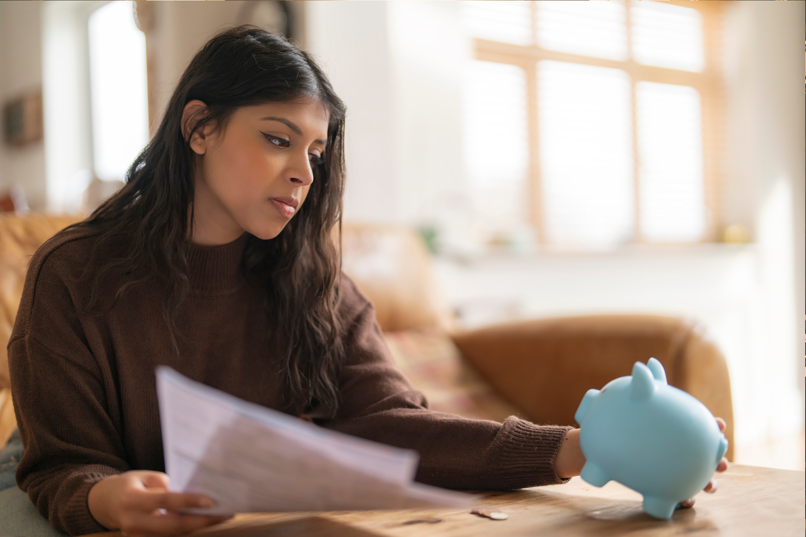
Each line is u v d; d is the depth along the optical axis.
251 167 0.76
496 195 3.17
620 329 1.43
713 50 3.83
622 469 0.57
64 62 3.98
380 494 0.45
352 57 2.62
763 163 3.74
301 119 0.76
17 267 1.27
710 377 1.32
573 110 3.37
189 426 0.47
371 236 1.86
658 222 3.63
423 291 1.90
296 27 2.53
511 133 3.20
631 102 3.55
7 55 4.22
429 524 0.58
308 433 0.42
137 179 0.87
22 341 0.77
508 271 2.95
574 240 3.36
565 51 3.35
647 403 0.57
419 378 1.61
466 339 1.74
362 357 0.96
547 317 1.62
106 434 0.78
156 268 0.82
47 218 1.36
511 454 0.71
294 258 0.92
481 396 1.62
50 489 0.68
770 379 3.66
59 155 3.96
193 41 2.55
